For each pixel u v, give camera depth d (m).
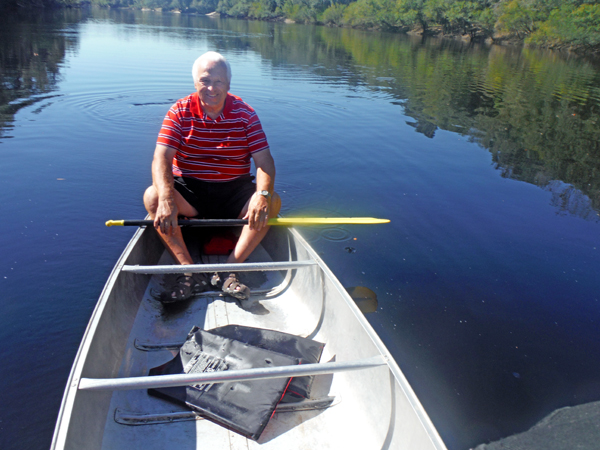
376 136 6.83
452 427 2.20
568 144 7.22
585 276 3.49
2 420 1.98
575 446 2.11
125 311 2.21
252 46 19.08
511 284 3.35
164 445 1.70
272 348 2.13
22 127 5.96
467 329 2.87
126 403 1.83
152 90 8.58
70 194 4.16
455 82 12.59
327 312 2.35
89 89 8.29
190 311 2.44
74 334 2.52
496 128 7.91
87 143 5.55
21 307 2.69
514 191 5.08
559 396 2.40
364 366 1.76
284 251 2.92
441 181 5.23
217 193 2.78
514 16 31.75
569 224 4.34
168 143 2.50
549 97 11.27
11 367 2.27
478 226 4.20
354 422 1.88
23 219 3.66
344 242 3.81
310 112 8.01
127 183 4.48
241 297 2.42
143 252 2.59
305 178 5.05
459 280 3.37
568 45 28.44
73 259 3.19
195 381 1.64
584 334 2.87
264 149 2.65
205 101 2.51
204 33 25.84
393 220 4.21
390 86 11.20
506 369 2.57
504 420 2.25
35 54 11.82
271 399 1.83
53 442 1.36
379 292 3.18
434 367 2.56
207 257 2.90
